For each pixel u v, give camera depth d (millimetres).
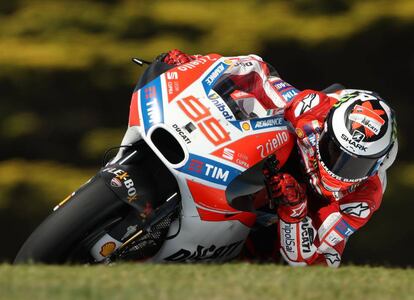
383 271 19344
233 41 51250
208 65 21062
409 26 55719
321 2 54531
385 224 55219
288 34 52625
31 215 53000
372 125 19484
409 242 55469
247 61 21422
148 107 20094
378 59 59531
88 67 53531
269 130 20156
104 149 55000
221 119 19797
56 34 54906
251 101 20547
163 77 20750
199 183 19328
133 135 20281
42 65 53062
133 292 15195
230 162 19453
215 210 19734
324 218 21391
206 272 17344
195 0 54688
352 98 19922
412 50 58938
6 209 52094
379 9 54250
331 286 16594
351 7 55031
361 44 57625
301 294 15805
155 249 20641
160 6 54250
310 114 20141
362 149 19375
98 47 53531
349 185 19984
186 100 20047
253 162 19656
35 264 18266
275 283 16484
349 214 21266
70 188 52219
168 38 52750
